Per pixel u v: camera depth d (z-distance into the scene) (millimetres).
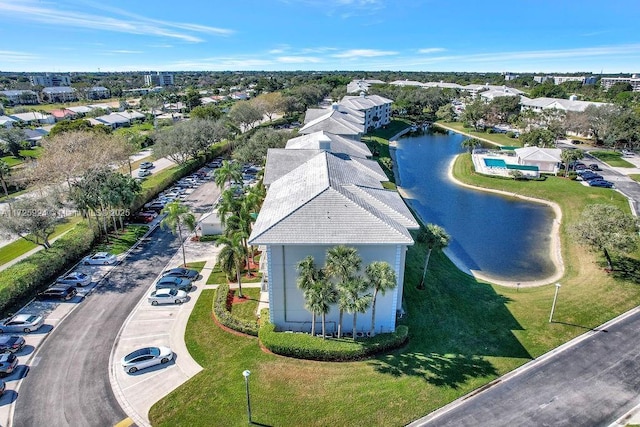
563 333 32719
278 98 138875
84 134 67062
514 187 74938
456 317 34750
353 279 27828
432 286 39688
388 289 28469
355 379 27094
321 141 54750
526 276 45062
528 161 83812
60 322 34000
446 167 92438
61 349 30656
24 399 25891
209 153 92875
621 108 107312
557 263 48031
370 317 31812
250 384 26500
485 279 44188
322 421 23875
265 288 38469
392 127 139750
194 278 40875
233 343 31031
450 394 26094
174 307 36125
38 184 53562
